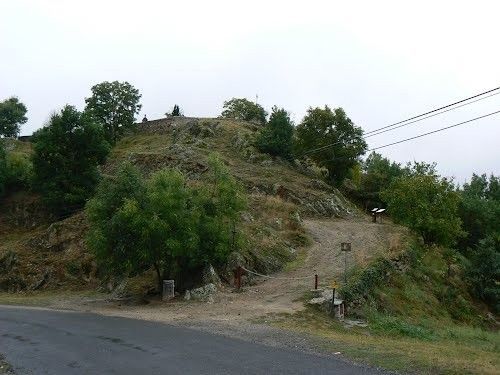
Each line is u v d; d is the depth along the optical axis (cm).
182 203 2642
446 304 3017
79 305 2589
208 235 2670
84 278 3344
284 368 1128
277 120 5953
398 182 4016
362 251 3241
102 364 1221
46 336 1641
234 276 2720
